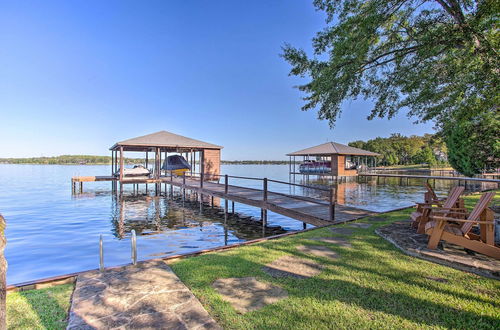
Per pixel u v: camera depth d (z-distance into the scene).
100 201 17.30
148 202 16.91
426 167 51.38
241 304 2.68
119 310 2.55
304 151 34.09
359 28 5.24
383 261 3.76
